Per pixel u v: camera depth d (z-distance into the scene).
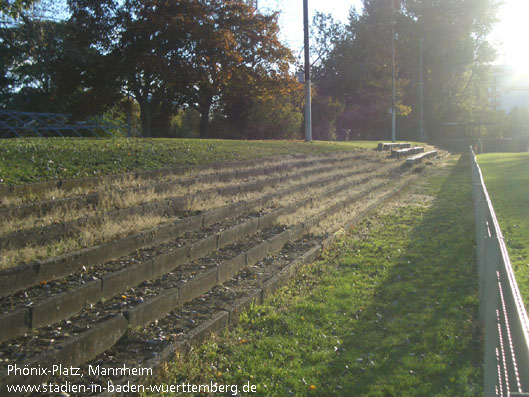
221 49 25.30
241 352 4.46
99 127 24.67
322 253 7.82
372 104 49.75
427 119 51.84
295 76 31.81
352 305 5.66
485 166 22.41
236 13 27.14
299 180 12.23
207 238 6.63
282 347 4.61
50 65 22.92
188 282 5.27
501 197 12.37
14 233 5.24
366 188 13.48
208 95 28.75
